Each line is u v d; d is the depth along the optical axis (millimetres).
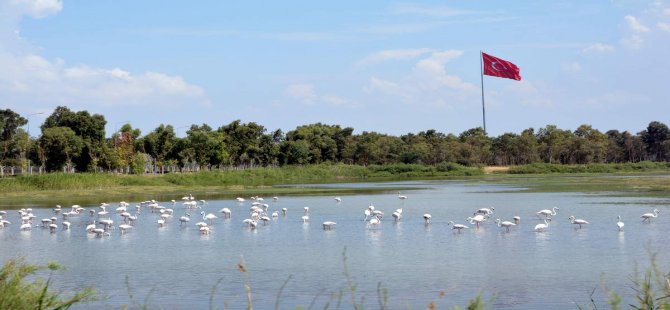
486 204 80750
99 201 98750
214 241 52719
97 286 35719
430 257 42469
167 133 165125
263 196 105500
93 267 41531
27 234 59562
